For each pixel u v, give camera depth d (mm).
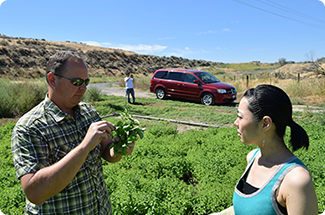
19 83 14062
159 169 5609
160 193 4500
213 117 11477
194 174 5605
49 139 1907
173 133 9172
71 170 1729
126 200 3885
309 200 1464
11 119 11461
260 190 1643
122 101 16250
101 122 1909
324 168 5168
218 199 4289
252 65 100938
